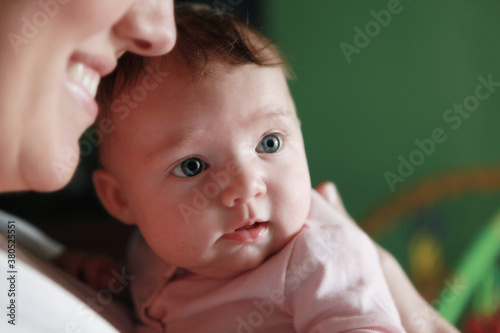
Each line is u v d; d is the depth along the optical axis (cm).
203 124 72
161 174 75
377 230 183
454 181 183
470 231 196
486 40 202
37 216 180
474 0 201
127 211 84
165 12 56
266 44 82
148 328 83
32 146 52
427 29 205
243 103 73
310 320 71
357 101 212
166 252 77
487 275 144
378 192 213
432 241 198
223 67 74
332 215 83
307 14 208
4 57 48
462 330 145
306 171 79
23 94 49
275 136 76
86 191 182
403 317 84
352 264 74
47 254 92
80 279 89
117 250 166
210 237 74
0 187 54
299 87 212
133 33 55
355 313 68
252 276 75
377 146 212
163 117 74
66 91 53
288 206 75
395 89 209
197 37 78
